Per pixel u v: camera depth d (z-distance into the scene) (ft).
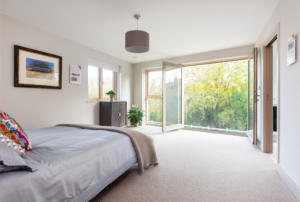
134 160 6.20
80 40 11.41
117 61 16.20
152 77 18.20
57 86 10.32
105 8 7.39
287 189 5.32
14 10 7.55
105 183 4.66
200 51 13.94
